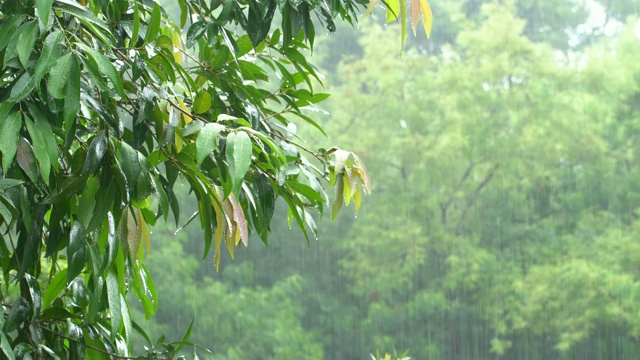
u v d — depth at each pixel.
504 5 14.52
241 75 1.66
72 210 1.33
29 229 1.19
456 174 13.41
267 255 13.68
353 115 13.79
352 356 13.52
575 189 13.29
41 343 1.34
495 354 13.34
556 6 14.26
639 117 13.16
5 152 1.03
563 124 13.25
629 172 13.16
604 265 13.02
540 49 13.55
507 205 13.41
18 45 1.04
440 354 13.36
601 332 12.84
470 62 13.73
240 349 12.70
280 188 1.45
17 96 1.04
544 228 13.28
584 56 13.68
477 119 13.35
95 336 1.47
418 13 1.49
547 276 13.09
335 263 13.65
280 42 1.73
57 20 1.07
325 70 14.86
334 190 1.55
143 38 1.45
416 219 13.48
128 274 1.39
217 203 1.34
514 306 13.20
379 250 13.42
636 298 12.61
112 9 1.38
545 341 13.13
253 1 1.44
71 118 1.01
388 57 13.71
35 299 1.30
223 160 1.32
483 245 13.47
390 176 13.56
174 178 1.34
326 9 1.53
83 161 1.27
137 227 1.29
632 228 13.07
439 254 13.55
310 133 13.57
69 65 1.02
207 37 1.40
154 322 12.50
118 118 1.28
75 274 1.23
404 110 13.61
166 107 1.34
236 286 13.55
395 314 13.49
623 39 13.27
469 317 13.41
